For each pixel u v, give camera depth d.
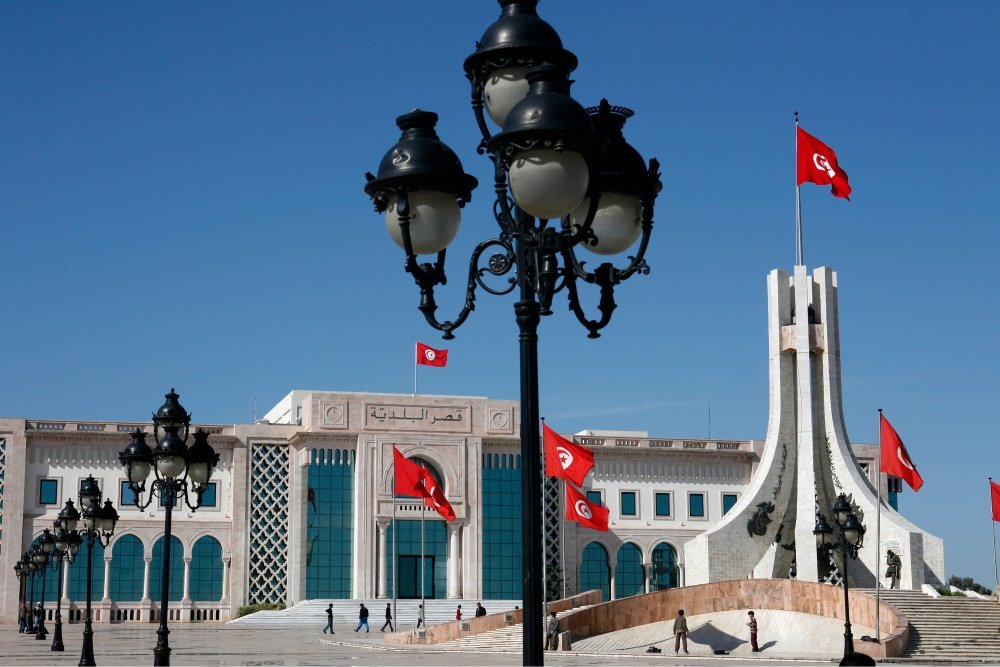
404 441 93.88
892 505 103.44
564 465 60.81
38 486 89.94
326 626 79.19
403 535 93.12
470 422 95.69
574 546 97.81
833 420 68.38
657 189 15.56
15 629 84.06
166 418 28.78
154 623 88.88
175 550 91.81
